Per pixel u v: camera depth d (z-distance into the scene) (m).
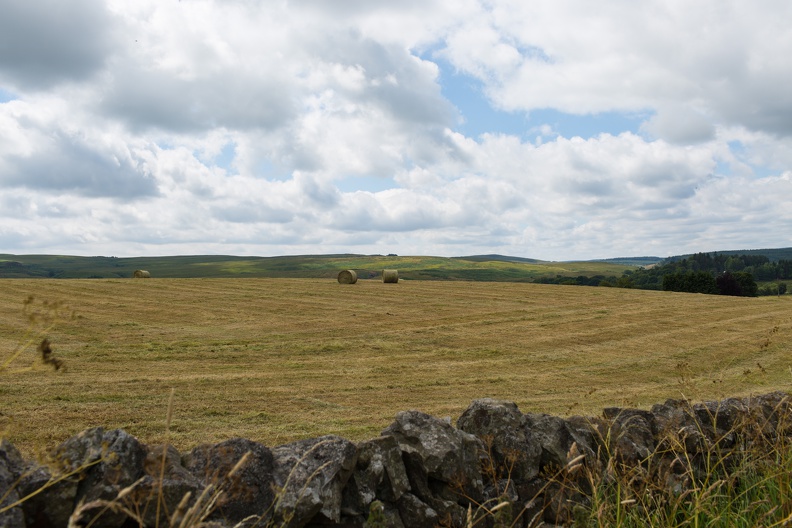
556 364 22.33
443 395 16.44
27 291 33.72
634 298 45.09
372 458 4.07
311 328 27.30
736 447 5.04
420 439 4.32
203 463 3.47
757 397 5.99
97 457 3.08
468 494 4.27
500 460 4.62
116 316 27.50
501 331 28.80
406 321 30.44
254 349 22.03
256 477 3.46
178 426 11.45
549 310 36.69
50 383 14.57
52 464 2.72
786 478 4.12
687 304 42.75
